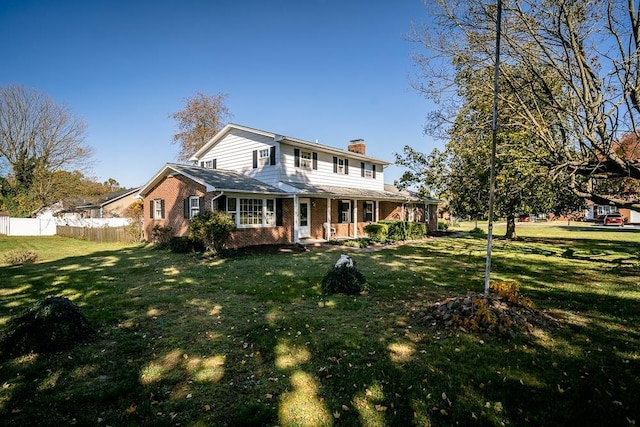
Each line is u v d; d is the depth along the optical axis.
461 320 5.07
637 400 3.20
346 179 22.64
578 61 7.74
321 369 3.94
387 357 4.18
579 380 3.56
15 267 11.46
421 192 13.70
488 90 9.15
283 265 11.04
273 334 4.98
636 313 5.77
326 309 6.19
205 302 6.79
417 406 3.18
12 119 30.03
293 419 3.03
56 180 31.77
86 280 9.04
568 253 13.20
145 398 3.40
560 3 7.54
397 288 7.70
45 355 4.34
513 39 8.37
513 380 3.59
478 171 10.82
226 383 3.68
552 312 5.82
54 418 3.09
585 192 9.29
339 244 17.33
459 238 22.16
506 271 9.84
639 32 7.39
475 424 2.94
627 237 21.97
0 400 3.36
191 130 38.25
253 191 15.66
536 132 8.09
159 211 18.81
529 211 17.52
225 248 14.55
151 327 5.40
